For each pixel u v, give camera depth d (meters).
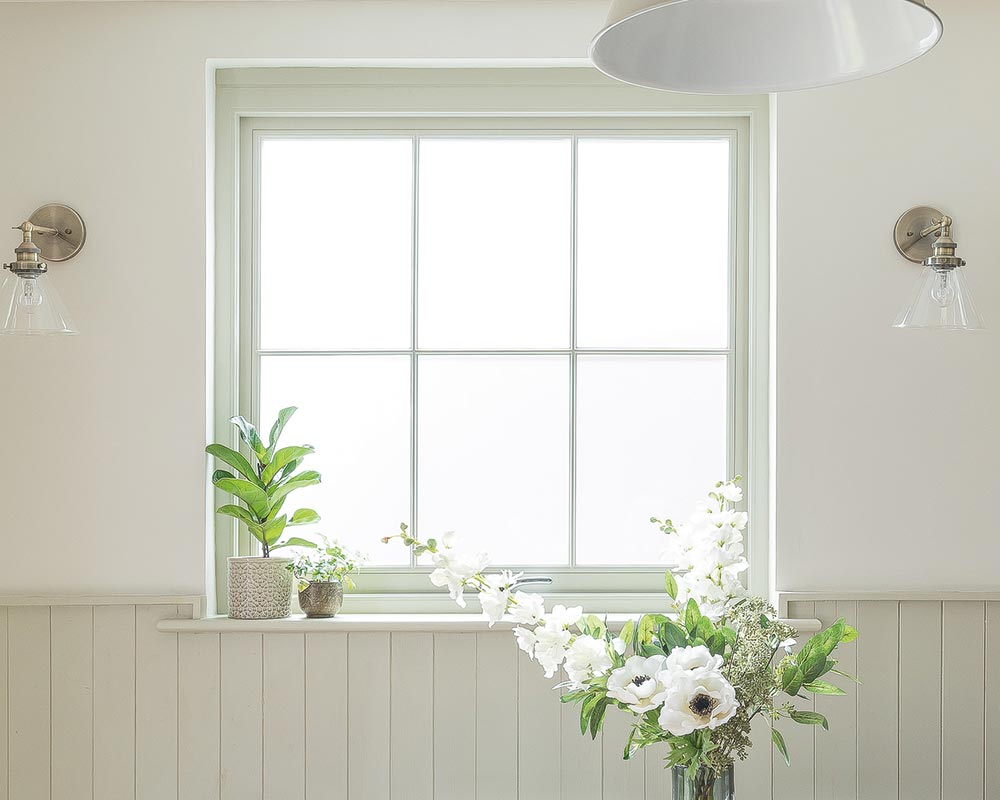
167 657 2.21
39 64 2.26
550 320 2.41
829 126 2.25
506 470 2.40
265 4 2.28
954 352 2.24
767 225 2.34
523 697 2.22
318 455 2.40
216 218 2.35
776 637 1.57
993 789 2.20
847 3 1.14
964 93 2.25
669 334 2.40
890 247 2.25
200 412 2.25
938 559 2.23
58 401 2.24
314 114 2.37
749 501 2.35
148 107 2.26
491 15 2.28
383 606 2.35
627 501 2.40
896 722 2.20
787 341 2.24
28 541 2.23
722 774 1.54
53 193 2.26
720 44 1.21
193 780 2.21
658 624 1.64
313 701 2.22
